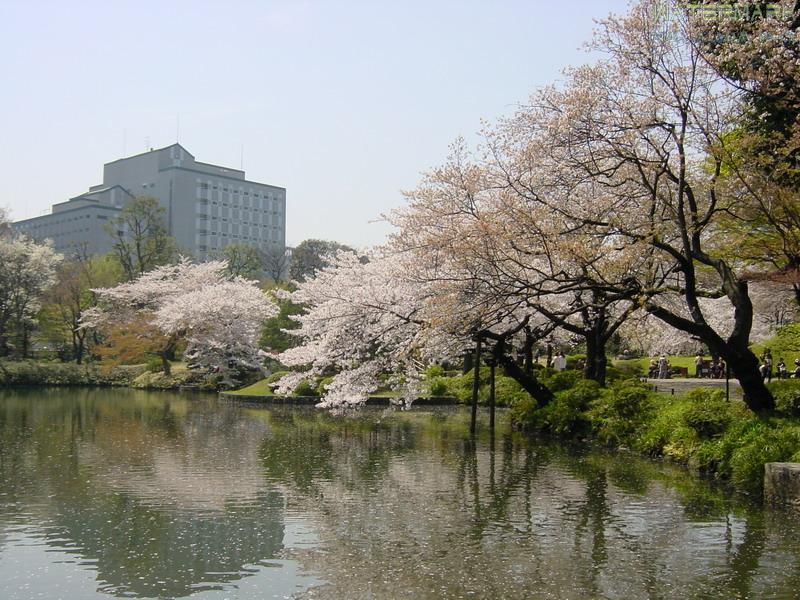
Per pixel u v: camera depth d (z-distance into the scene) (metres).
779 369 31.84
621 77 18.41
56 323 66.06
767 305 25.97
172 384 53.53
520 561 10.71
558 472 17.72
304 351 29.14
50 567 10.54
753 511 13.57
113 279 70.06
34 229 129.88
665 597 9.26
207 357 52.81
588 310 26.27
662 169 17.61
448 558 10.86
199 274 64.06
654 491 15.38
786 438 15.02
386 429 27.33
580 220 18.25
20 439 24.11
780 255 18.55
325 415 33.28
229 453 21.06
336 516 13.38
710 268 22.22
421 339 22.39
